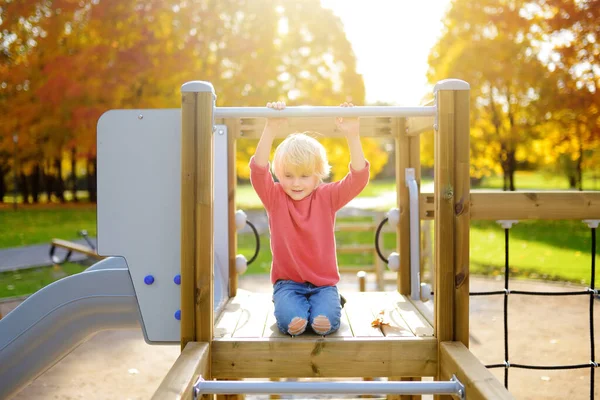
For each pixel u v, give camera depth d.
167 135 2.38
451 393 1.90
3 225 16.14
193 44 13.85
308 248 2.47
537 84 13.56
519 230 14.22
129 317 2.56
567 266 9.37
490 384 1.74
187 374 1.81
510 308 6.88
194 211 2.17
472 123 14.91
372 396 4.19
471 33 14.70
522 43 13.85
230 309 2.86
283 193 2.54
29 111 15.02
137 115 2.38
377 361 2.21
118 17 13.88
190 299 2.18
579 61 13.34
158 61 13.69
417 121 2.96
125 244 2.39
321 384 1.89
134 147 2.38
